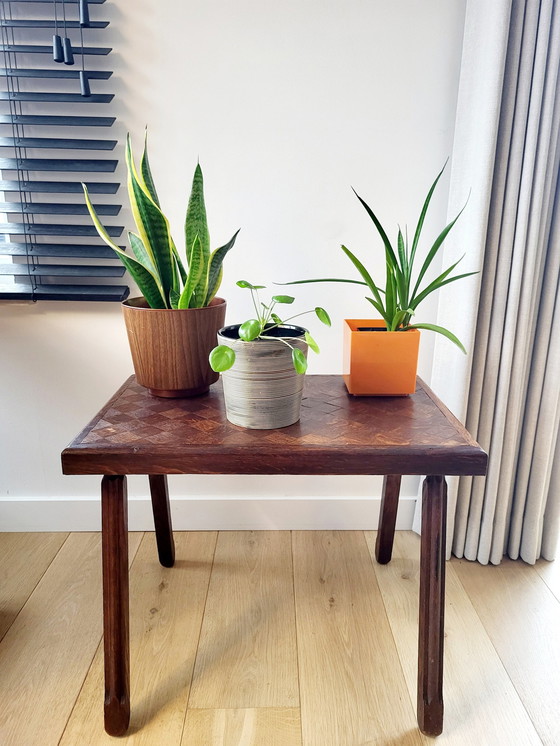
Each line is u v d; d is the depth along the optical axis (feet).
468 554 5.12
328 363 5.20
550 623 4.37
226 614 4.41
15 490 5.41
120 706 3.37
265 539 5.38
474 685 3.80
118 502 3.27
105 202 4.81
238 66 4.54
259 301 5.03
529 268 4.43
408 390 3.94
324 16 4.46
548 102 4.16
